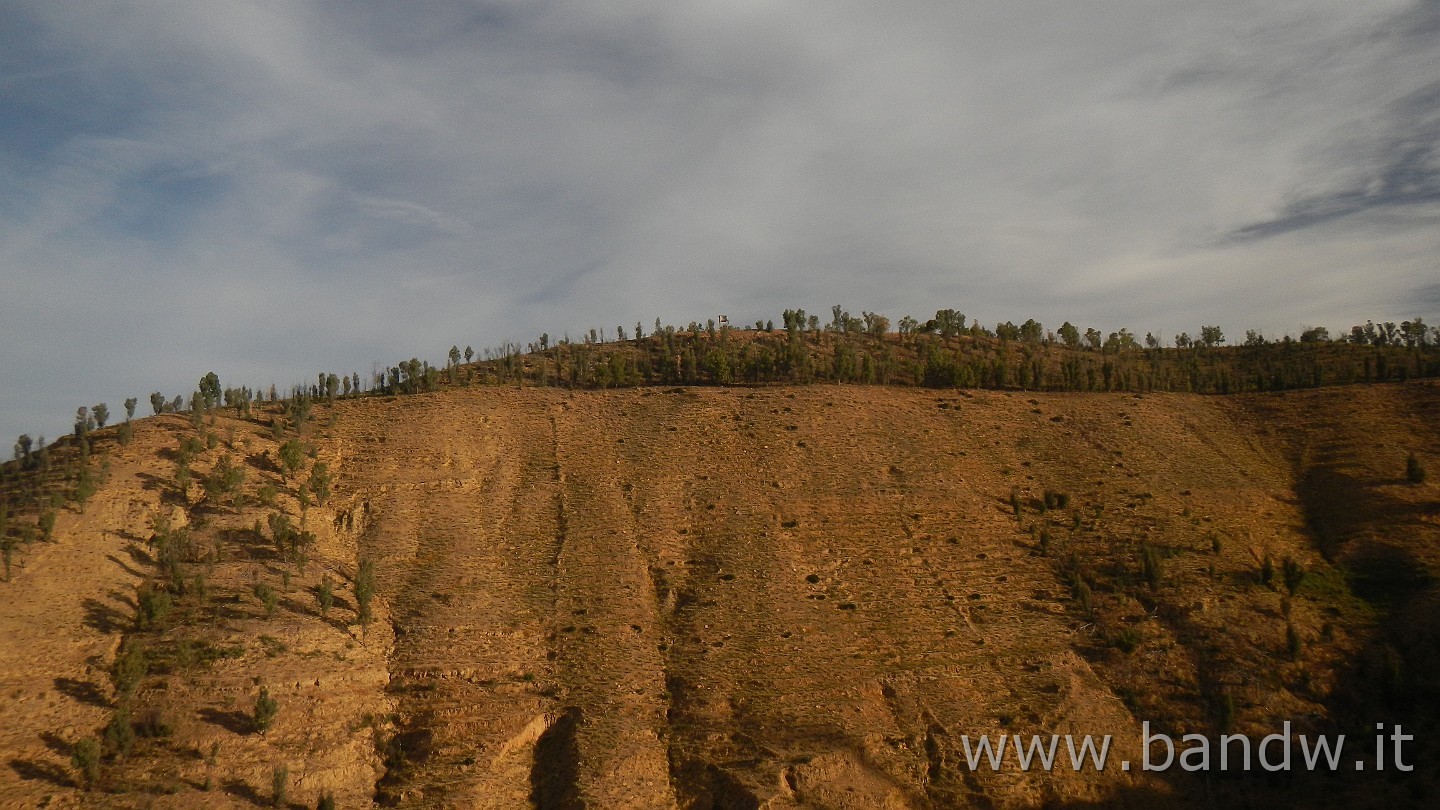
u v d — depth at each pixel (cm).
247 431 10931
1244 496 10325
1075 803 6756
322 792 6419
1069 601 8825
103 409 10938
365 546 9356
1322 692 7556
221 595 7981
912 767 6931
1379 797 6638
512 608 8544
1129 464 11062
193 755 6400
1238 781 6950
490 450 11394
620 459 11231
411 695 7388
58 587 7681
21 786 5975
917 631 8344
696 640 8181
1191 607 8462
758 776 6619
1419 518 9306
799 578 9012
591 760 6756
